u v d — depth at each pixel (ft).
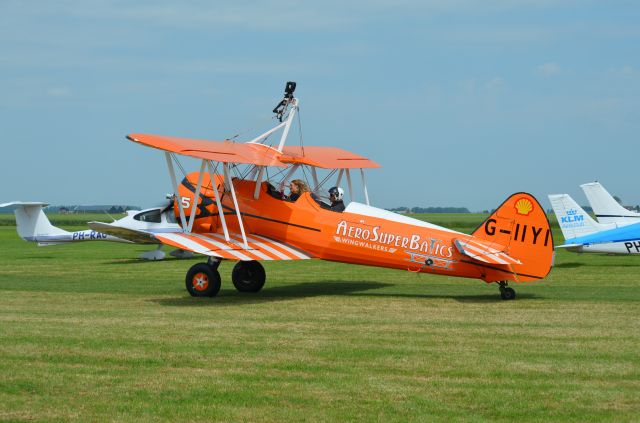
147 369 39.01
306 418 30.99
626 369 38.93
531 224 63.82
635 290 73.67
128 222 118.52
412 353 42.88
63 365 39.86
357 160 80.38
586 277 87.15
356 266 104.88
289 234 71.00
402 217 68.54
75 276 89.92
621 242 103.19
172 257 124.16
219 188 74.13
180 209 70.13
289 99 77.77
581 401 33.27
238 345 45.16
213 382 36.37
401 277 88.58
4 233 255.70
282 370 38.81
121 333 49.21
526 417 31.12
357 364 40.09
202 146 66.95
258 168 72.79
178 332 49.73
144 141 63.21
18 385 35.78
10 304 64.03
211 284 69.15
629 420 30.71
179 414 31.50
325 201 73.00
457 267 65.57
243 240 68.08
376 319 55.36
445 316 56.90
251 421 30.66
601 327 51.52
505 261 62.28
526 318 55.62
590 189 119.44
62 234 127.44
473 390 35.01
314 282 83.51
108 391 34.78
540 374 37.93
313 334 49.03
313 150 83.61
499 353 42.88
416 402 33.12
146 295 70.79
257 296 70.38
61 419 30.83
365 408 32.30
